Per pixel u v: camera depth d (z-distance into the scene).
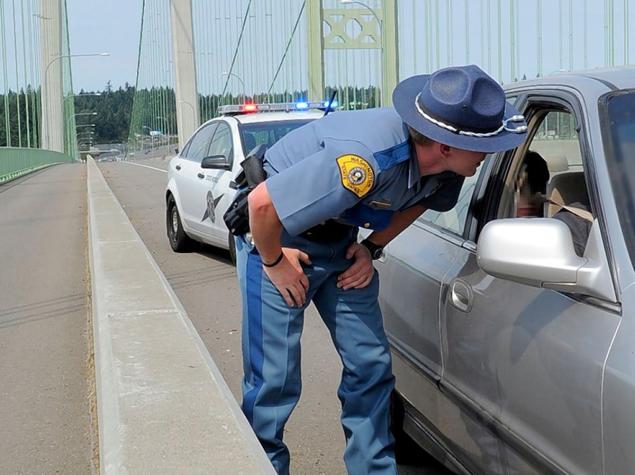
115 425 2.82
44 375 4.69
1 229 12.57
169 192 9.00
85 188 23.30
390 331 3.17
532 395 2.11
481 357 2.40
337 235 2.57
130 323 4.21
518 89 2.89
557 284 1.99
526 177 2.87
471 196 2.91
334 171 2.28
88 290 7.20
